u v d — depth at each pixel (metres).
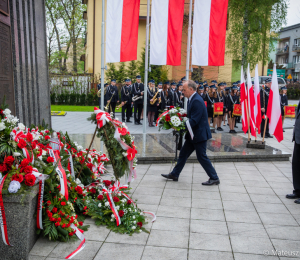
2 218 2.94
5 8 4.62
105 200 3.96
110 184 4.50
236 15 19.77
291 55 48.47
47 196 3.39
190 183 5.48
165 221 3.93
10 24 4.83
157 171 6.21
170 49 8.41
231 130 11.84
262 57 20.86
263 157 7.13
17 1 5.13
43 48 6.38
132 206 4.02
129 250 3.21
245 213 4.22
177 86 12.98
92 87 24.28
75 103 23.52
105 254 3.13
